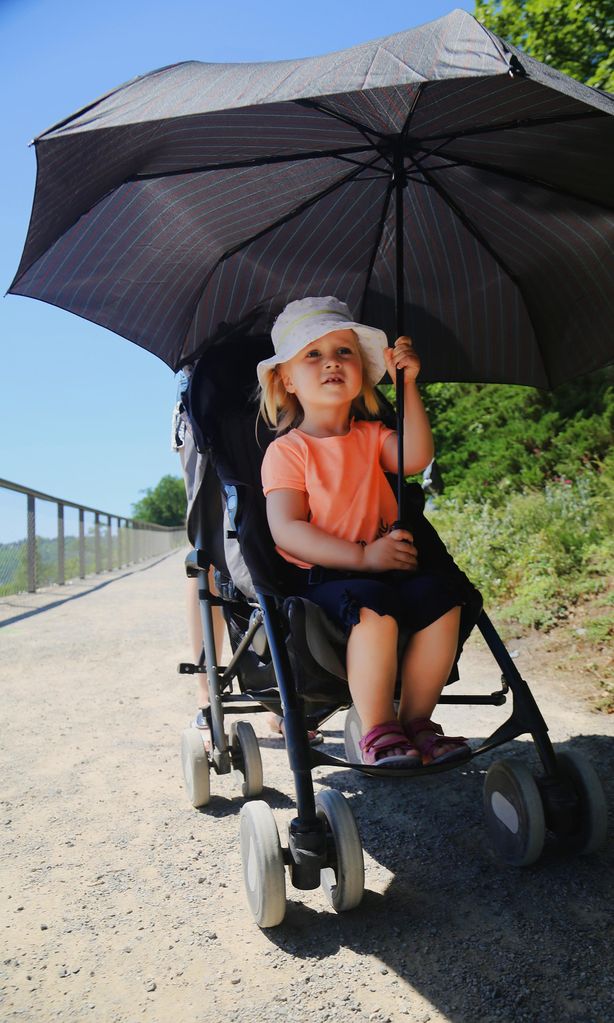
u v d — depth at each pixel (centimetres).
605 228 276
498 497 875
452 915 210
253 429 293
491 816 241
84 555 1388
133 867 245
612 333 295
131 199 256
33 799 301
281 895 202
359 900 212
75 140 192
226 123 224
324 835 201
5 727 396
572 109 219
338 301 281
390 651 215
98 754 354
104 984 185
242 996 179
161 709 429
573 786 229
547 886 222
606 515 615
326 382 264
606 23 769
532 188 269
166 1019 172
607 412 840
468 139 248
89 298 280
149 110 166
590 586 526
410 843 256
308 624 218
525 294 306
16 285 258
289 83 157
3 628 712
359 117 231
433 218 293
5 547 952
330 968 189
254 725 404
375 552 234
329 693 233
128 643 627
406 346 254
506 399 1048
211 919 214
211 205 272
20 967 193
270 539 253
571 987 178
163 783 317
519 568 613
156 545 2644
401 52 160
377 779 316
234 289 306
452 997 176
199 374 296
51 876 240
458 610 228
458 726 375
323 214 291
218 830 271
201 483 293
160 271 285
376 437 276
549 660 457
